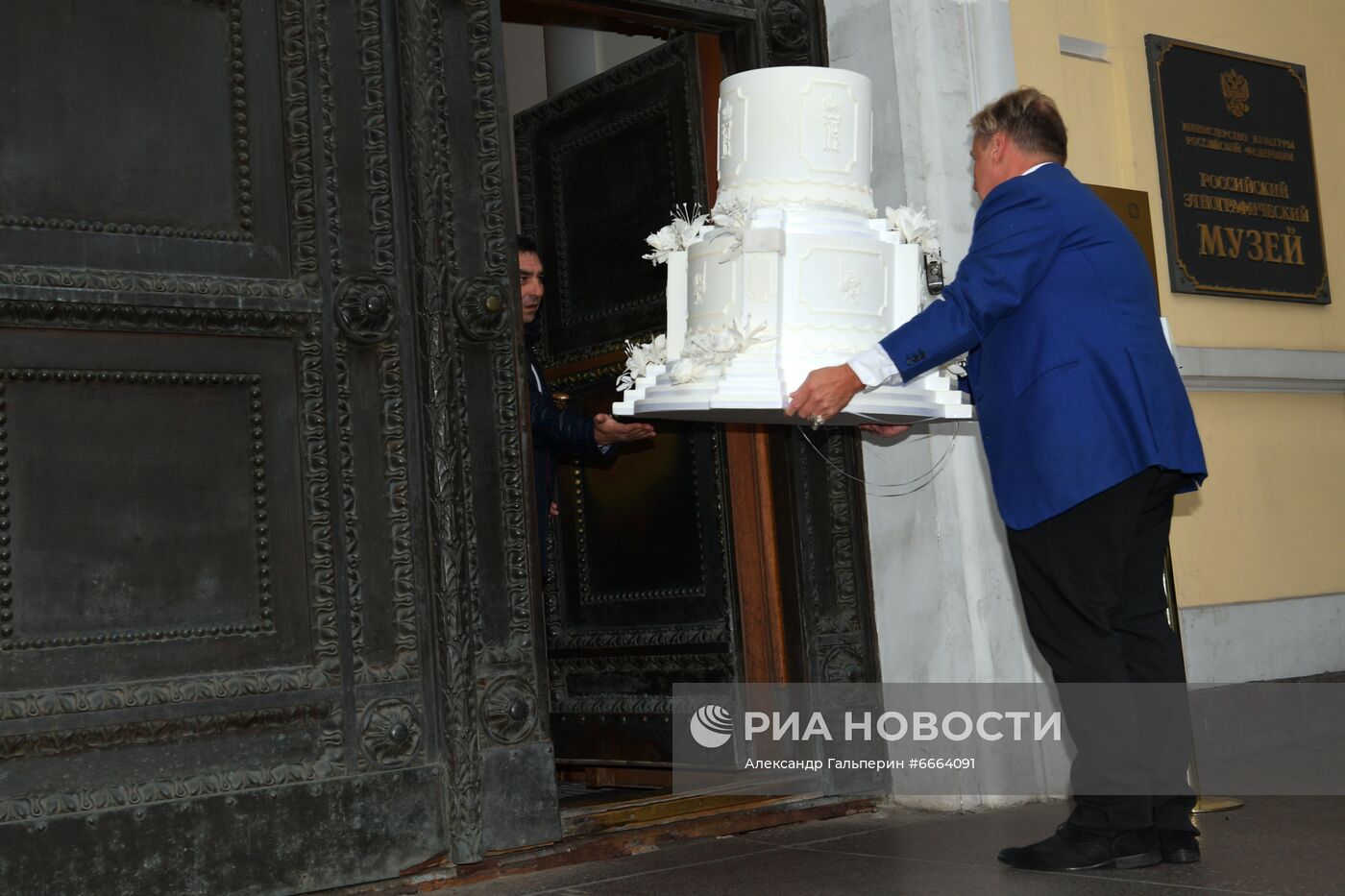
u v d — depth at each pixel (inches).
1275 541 212.1
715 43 181.6
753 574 174.6
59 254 120.0
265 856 123.6
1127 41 202.2
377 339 134.4
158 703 120.0
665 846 148.3
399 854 130.5
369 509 133.1
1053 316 125.6
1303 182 221.6
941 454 164.9
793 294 122.1
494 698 136.8
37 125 120.3
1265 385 213.2
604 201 195.9
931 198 168.6
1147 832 127.1
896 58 168.9
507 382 141.0
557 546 200.7
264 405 129.0
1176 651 132.8
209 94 129.0
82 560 119.0
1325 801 161.2
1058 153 133.0
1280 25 224.7
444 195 138.7
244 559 126.6
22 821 113.0
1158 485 128.6
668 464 184.5
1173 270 202.5
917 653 166.6
